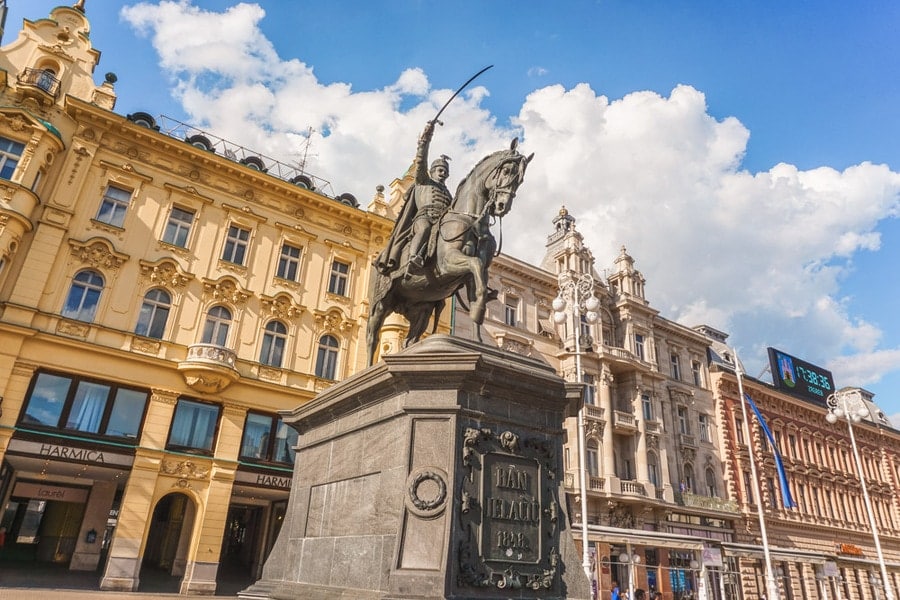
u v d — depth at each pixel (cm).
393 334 2386
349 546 512
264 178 2362
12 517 2389
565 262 3441
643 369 3250
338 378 2322
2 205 1797
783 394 4159
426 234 642
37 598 1237
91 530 2191
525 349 2969
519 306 3067
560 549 500
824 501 4091
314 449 654
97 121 2088
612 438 2967
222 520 1939
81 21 2262
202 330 2102
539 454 525
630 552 2280
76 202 1989
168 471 1908
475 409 505
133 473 1838
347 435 589
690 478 3338
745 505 3472
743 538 3375
